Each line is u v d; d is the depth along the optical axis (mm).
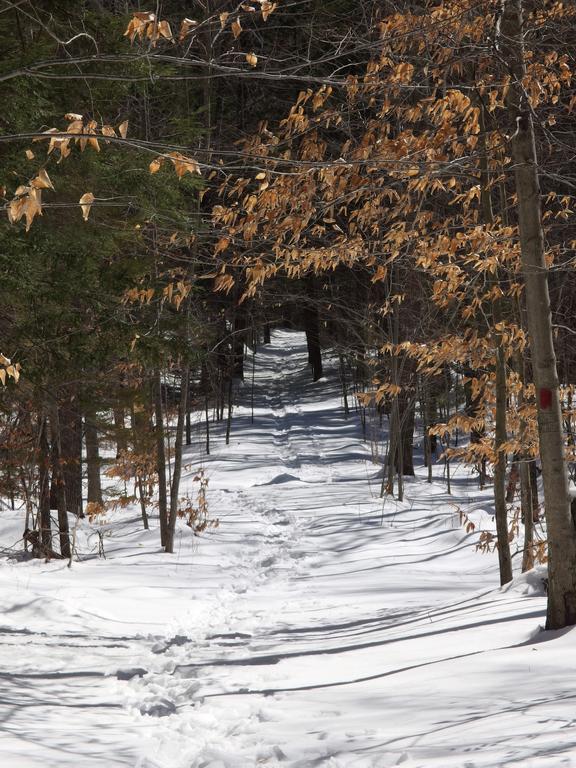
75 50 14438
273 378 77562
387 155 9078
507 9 10117
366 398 14797
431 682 7703
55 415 21844
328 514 29812
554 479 9281
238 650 11078
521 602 11789
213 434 56844
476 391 14484
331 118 9883
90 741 6703
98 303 14586
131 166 14953
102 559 22547
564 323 17656
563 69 11375
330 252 10602
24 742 6445
